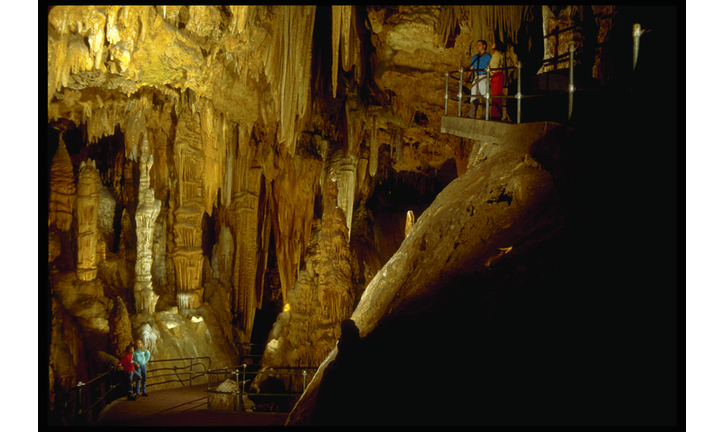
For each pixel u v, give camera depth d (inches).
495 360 148.7
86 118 486.6
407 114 697.6
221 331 660.1
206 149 603.5
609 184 187.3
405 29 520.1
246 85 553.9
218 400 416.2
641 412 122.4
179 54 376.5
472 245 207.6
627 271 155.9
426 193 1023.6
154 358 536.4
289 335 551.5
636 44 203.8
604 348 137.7
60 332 429.4
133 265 624.4
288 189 711.1
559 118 265.9
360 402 167.6
